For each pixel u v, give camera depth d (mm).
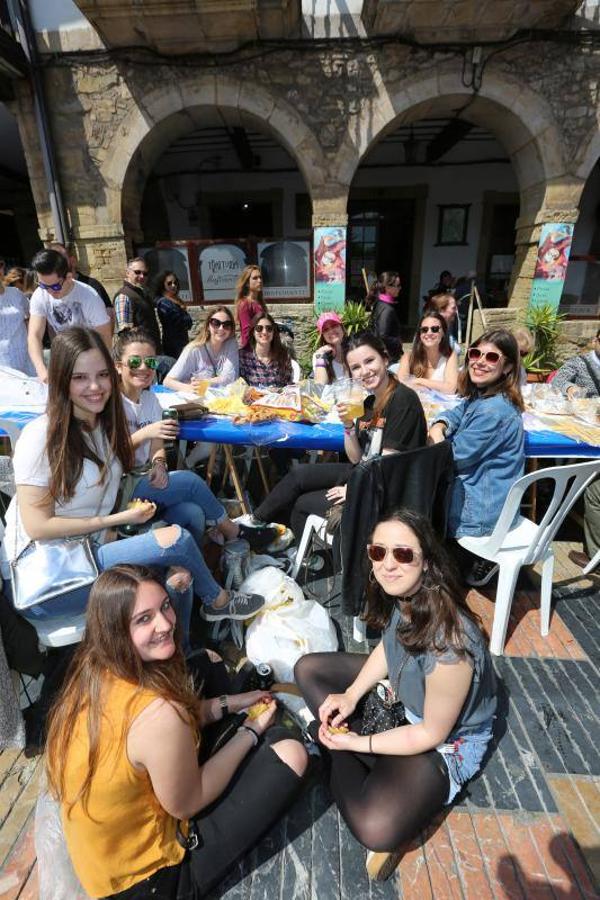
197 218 9477
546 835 1479
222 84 6008
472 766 1460
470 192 9188
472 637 1369
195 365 3467
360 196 9391
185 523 2240
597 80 5984
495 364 2182
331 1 5629
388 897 1338
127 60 5836
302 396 2875
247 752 1410
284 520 2895
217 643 2238
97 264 6609
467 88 6059
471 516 2303
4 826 1536
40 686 2020
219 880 1294
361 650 2252
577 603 2559
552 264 6742
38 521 1631
